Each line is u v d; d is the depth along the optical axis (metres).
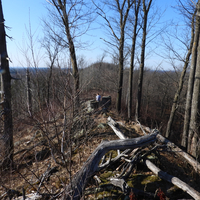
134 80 27.39
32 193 4.29
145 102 26.39
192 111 6.84
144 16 11.80
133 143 5.16
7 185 4.88
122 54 13.06
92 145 6.84
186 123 7.99
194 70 7.70
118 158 5.66
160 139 6.29
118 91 13.73
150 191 4.63
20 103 3.68
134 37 12.23
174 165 6.29
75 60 6.75
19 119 3.36
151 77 24.84
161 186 4.82
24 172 5.74
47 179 5.10
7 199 4.31
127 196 4.38
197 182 5.59
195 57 7.62
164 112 23.81
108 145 4.71
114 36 12.64
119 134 7.41
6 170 5.33
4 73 6.41
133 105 22.42
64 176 5.05
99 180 4.84
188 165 6.42
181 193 4.66
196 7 6.94
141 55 12.64
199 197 4.07
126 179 5.04
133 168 5.54
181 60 10.37
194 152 6.64
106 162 5.41
